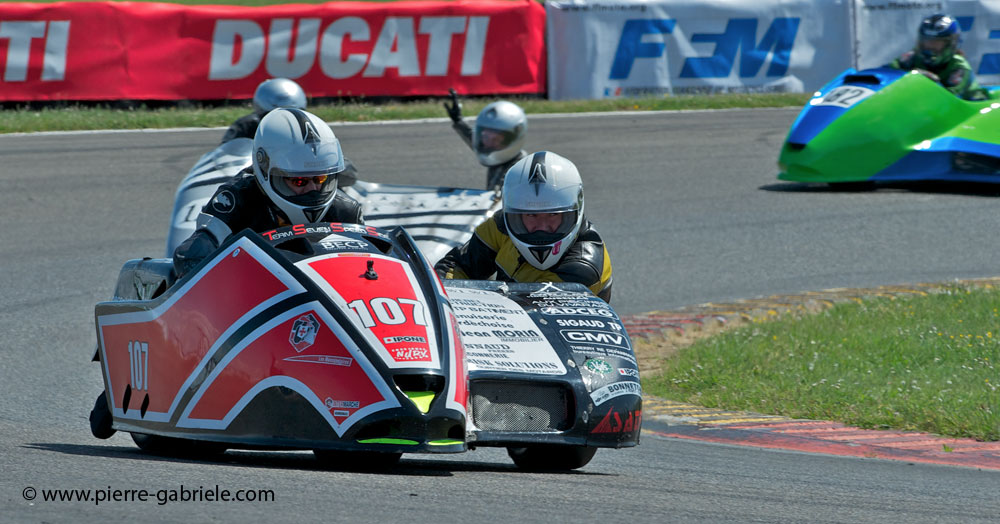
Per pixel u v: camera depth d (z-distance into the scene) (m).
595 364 16.44
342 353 13.98
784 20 69.00
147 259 18.42
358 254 15.23
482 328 16.77
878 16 69.81
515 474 15.84
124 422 15.76
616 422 16.11
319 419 13.82
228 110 59.78
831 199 45.38
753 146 55.12
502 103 31.55
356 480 13.65
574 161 51.06
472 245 21.23
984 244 39.06
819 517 13.35
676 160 51.75
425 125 58.16
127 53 59.47
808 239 39.59
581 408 15.88
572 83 67.31
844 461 18.48
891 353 26.44
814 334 28.36
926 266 36.56
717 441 20.38
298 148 17.36
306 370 13.96
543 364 16.16
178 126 56.22
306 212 17.70
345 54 63.22
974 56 70.25
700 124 60.41
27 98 58.19
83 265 34.31
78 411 20.67
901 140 45.72
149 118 56.34
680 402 23.98
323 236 15.54
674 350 28.36
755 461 18.22
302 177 17.39
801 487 15.68
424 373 14.12
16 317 28.66
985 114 46.03
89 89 59.03
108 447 16.56
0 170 46.38
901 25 70.19
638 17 67.56
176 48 60.47
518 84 66.56
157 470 13.55
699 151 53.75
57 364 24.66
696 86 68.44
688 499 14.12
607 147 54.09
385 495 12.77
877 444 20.02
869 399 22.81
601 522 12.16
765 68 69.12
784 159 46.88
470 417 15.47
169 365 14.97
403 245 16.25
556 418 15.98
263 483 12.93
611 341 17.06
